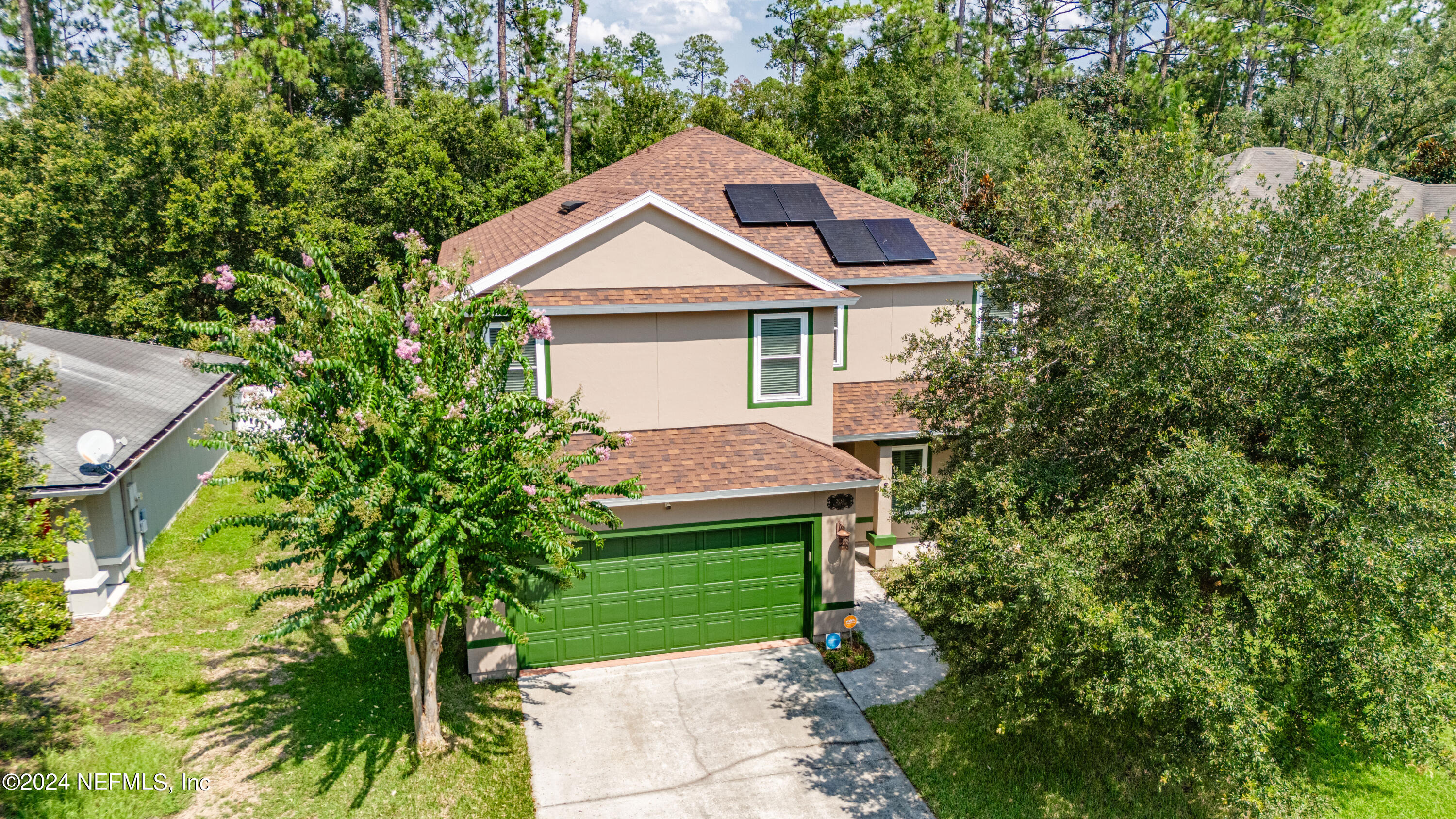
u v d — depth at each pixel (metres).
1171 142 10.21
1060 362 9.88
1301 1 48.62
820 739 11.33
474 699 12.02
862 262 17.83
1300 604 7.54
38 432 9.47
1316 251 8.62
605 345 13.85
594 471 12.82
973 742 11.23
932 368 10.97
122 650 12.48
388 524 8.77
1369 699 7.51
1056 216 10.34
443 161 30.59
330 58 49.72
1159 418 8.56
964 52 58.16
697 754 10.94
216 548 16.42
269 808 9.45
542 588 12.78
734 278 14.48
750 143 41.34
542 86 47.97
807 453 13.75
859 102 40.50
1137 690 7.60
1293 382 7.84
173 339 27.11
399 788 9.95
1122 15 55.84
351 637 13.27
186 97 30.84
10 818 8.79
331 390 8.89
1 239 26.94
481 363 10.02
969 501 9.73
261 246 27.70
